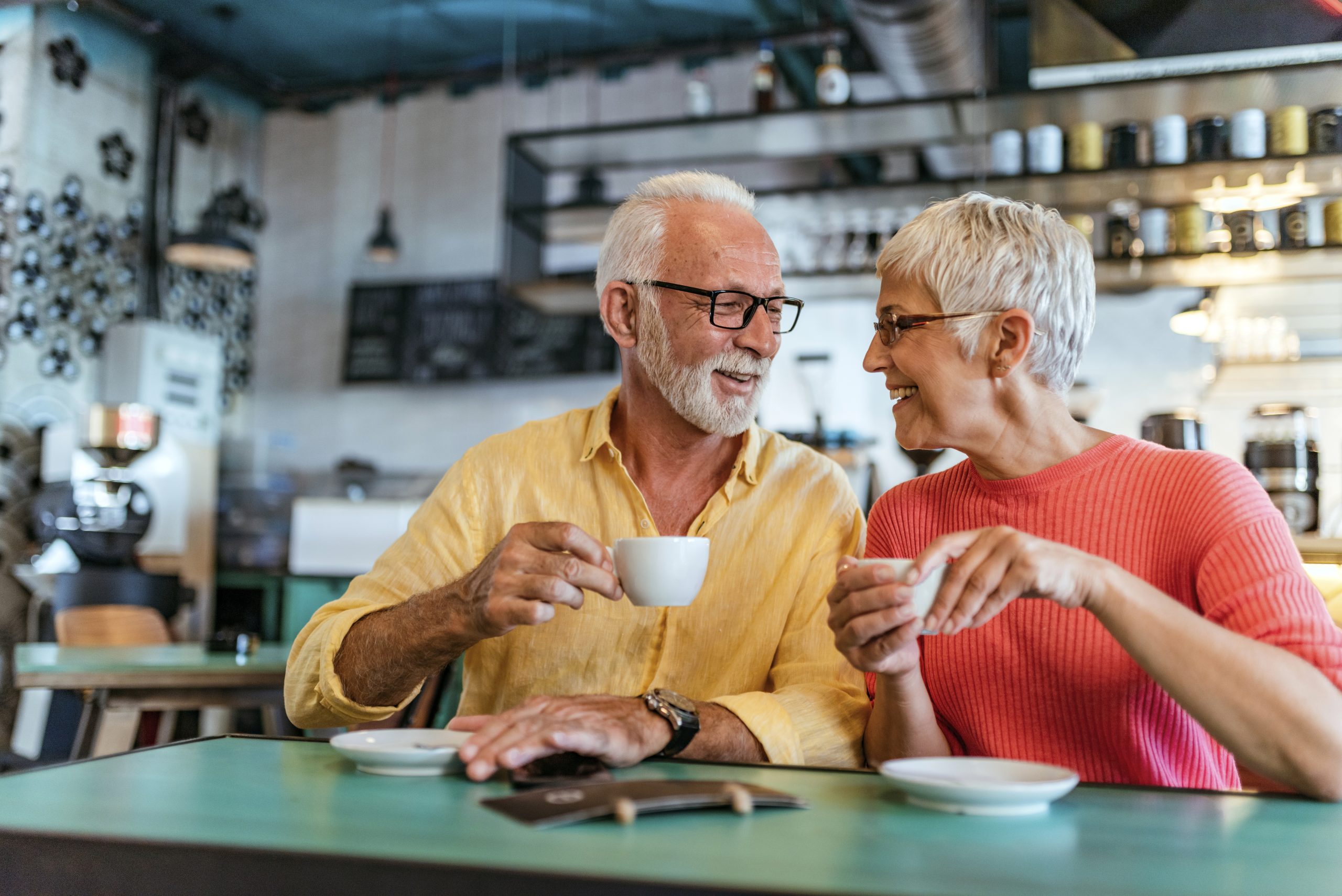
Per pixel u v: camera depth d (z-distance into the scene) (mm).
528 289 4945
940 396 1299
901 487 1538
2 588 5512
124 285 6773
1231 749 1027
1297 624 1064
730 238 1588
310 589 4492
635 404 1663
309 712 1455
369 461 7695
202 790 957
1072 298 1280
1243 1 3578
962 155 5031
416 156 7867
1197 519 1224
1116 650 1264
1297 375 4043
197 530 6285
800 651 1560
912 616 1052
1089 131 3938
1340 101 3623
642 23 6949
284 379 7934
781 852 769
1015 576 1015
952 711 1388
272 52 7422
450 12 6832
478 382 7512
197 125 7520
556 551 1221
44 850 797
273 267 8062
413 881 720
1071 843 819
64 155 6391
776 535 1636
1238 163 3668
